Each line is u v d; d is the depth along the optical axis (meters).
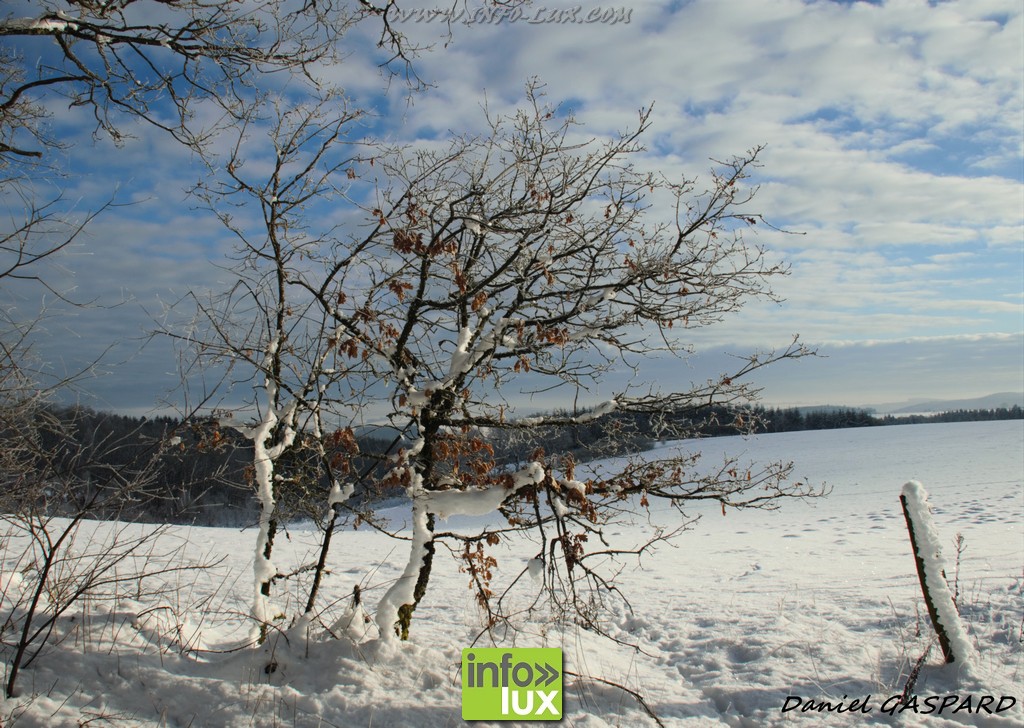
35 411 4.59
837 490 26.33
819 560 12.05
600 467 5.69
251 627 6.00
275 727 4.36
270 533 5.92
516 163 5.50
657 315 5.61
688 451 5.73
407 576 5.65
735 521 20.28
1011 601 7.07
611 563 12.59
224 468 5.23
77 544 8.60
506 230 5.64
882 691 5.18
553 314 5.73
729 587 9.69
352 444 5.53
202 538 13.16
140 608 5.99
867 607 7.52
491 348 5.46
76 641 4.95
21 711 4.04
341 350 5.68
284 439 5.88
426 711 4.70
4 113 5.87
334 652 5.40
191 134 5.55
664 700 5.29
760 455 40.41
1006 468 29.81
